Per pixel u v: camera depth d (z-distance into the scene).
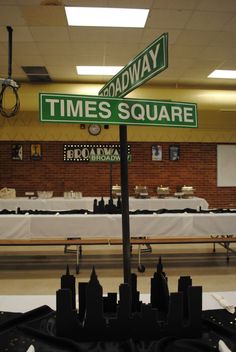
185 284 1.25
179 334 1.13
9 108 5.95
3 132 8.33
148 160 8.59
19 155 8.35
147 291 3.67
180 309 1.13
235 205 8.73
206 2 3.76
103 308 1.20
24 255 5.38
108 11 3.97
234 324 1.23
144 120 1.29
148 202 7.24
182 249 5.83
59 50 5.23
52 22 4.25
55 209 7.10
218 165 8.73
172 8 3.89
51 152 8.41
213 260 5.12
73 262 4.97
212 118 8.25
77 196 7.57
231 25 4.36
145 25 4.34
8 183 8.34
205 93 6.26
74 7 3.86
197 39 4.82
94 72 6.36
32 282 4.09
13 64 5.91
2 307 1.40
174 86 7.15
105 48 5.15
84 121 1.23
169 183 8.64
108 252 5.52
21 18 4.14
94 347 1.07
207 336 1.14
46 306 1.34
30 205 7.06
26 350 1.04
